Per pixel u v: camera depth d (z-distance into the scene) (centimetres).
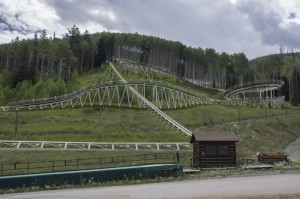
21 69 13450
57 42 16262
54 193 2255
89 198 1852
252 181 2305
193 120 9425
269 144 6925
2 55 16838
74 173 2742
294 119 10131
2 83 12975
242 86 14550
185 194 1811
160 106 10775
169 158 4600
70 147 5572
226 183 2266
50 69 15400
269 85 13588
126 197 1814
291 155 5528
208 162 3697
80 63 17912
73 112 9356
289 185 1977
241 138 6962
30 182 2655
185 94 11938
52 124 7831
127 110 9881
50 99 10394
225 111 10906
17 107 9688
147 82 11394
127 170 2853
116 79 14912
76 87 13200
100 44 19938
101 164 4009
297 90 15512
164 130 7862
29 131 6825
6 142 5541
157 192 1961
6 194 2408
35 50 15088
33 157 4625
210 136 3788
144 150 5484
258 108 11944
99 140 6494
